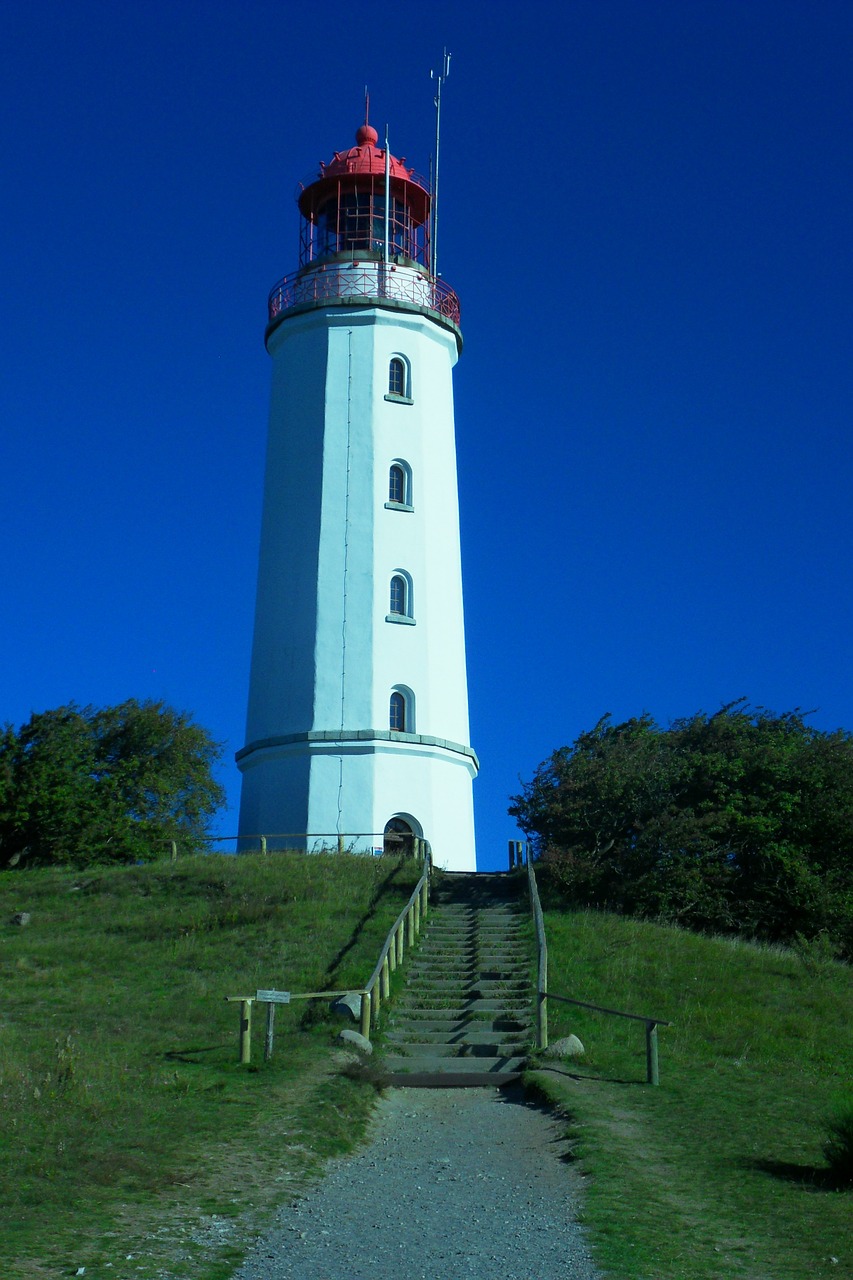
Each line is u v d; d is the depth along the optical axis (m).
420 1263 10.59
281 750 37.06
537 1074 18.41
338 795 36.22
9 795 37.16
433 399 41.00
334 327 40.53
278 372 41.66
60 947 26.52
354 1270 10.33
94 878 32.59
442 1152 14.85
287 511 39.56
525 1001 22.23
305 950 25.22
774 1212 12.31
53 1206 11.33
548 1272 10.38
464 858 37.56
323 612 37.84
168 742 48.41
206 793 49.28
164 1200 11.89
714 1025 22.00
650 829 31.91
